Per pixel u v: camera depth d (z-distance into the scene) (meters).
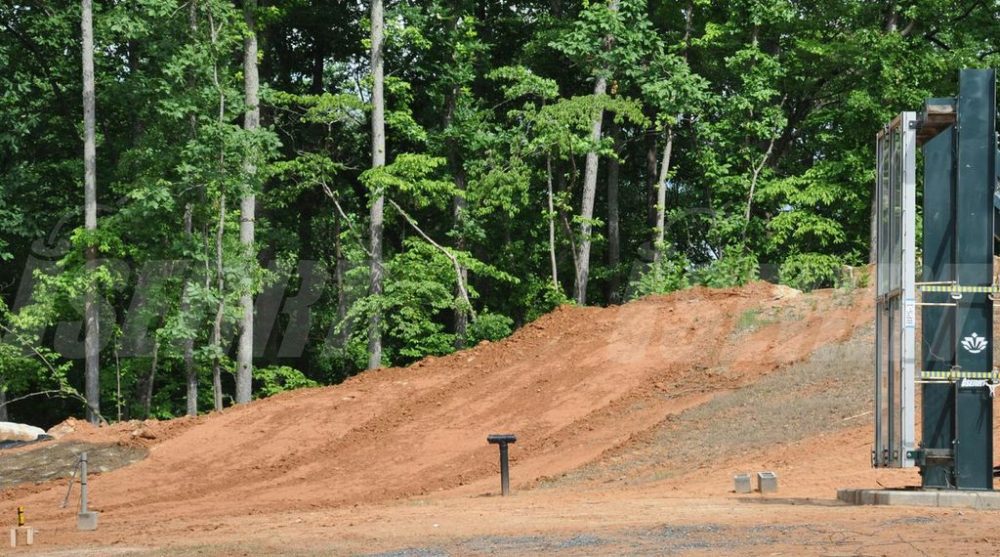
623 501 20.72
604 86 45.91
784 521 15.93
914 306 18.27
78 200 47.22
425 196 46.50
